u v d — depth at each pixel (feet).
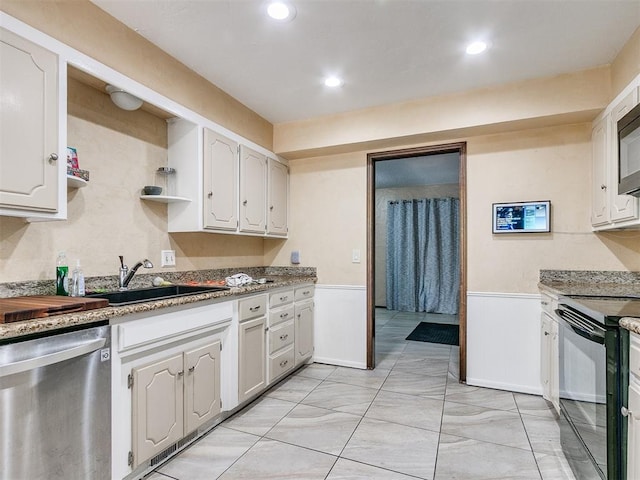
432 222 20.48
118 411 5.07
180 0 5.68
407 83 8.55
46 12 5.04
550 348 7.73
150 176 7.77
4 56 4.49
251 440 6.68
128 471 5.20
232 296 7.41
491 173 9.42
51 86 5.03
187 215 8.04
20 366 3.77
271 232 10.75
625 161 5.96
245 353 7.82
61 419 4.33
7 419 3.82
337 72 8.06
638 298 6.02
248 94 9.14
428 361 11.50
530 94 8.32
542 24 6.31
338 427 7.17
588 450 4.91
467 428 7.10
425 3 5.79
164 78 7.16
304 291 10.72
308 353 10.96
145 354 5.54
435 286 20.35
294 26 6.40
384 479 5.53
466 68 7.86
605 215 7.58
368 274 10.86
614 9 5.90
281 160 11.54
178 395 6.08
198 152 7.95
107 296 6.25
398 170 17.34
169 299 5.92
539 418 7.50
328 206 11.44
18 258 5.41
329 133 10.48
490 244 9.38
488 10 5.96
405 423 7.32
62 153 5.15
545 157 8.94
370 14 6.07
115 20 6.14
